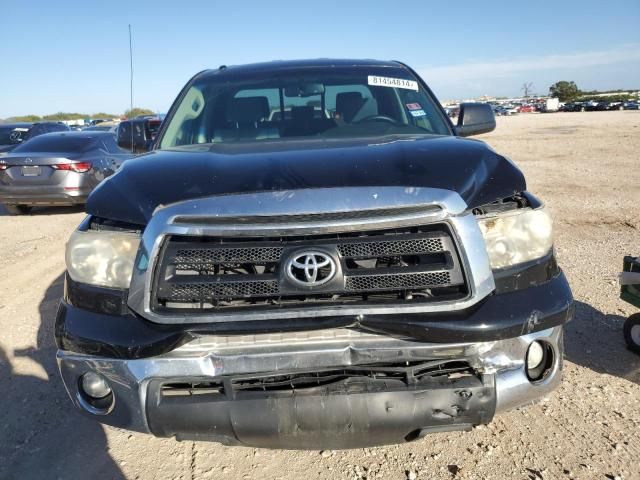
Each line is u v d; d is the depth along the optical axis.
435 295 2.03
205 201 2.04
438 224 2.03
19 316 4.70
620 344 3.76
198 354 2.02
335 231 1.98
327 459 2.68
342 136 3.22
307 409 2.01
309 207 1.99
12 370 3.69
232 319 1.96
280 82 3.70
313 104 3.53
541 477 2.49
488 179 2.23
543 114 66.44
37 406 3.23
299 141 2.97
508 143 21.56
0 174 9.13
